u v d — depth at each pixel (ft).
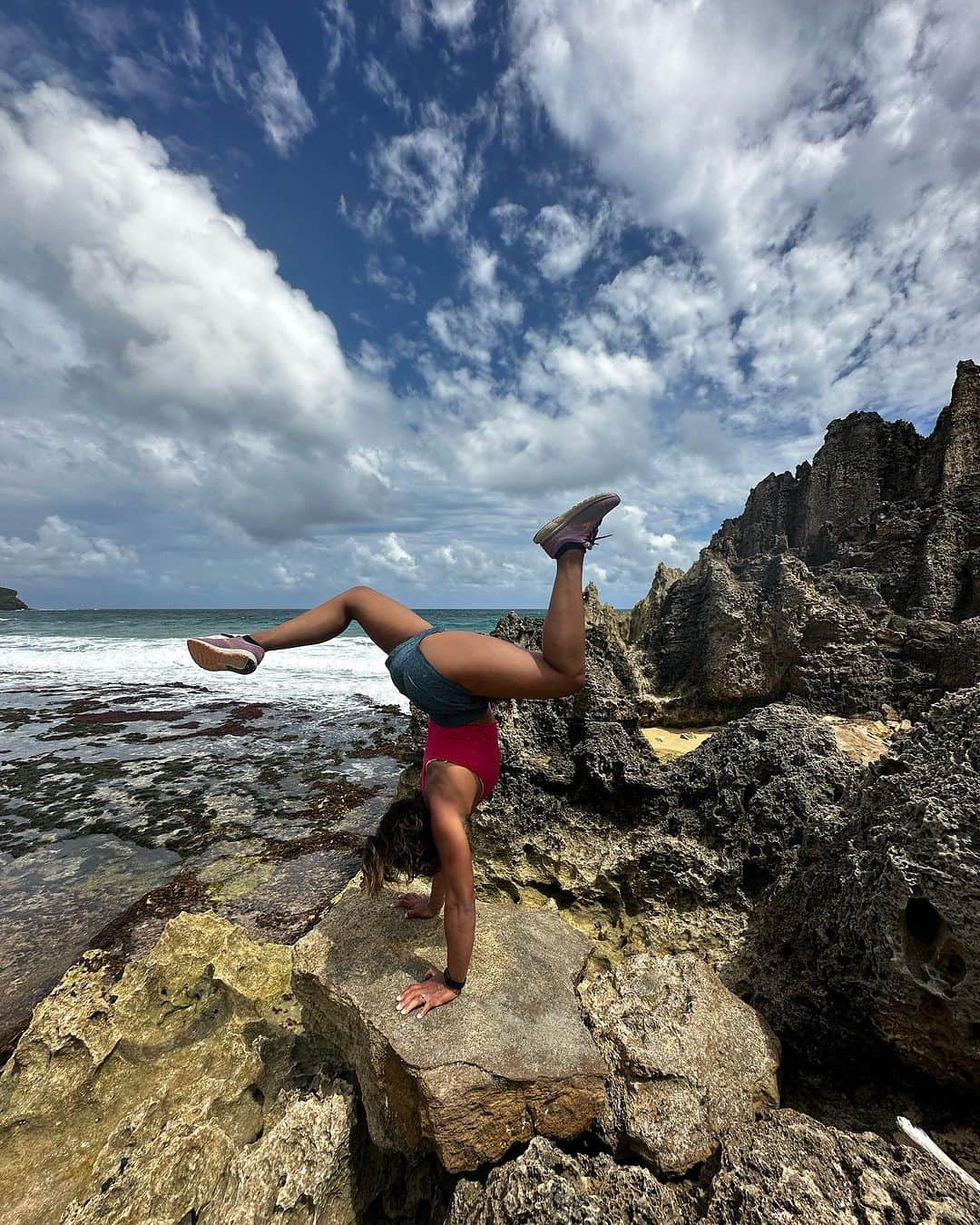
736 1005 11.42
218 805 33.42
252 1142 10.64
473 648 9.27
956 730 11.15
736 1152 8.22
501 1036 9.34
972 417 48.70
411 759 24.38
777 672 41.32
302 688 70.79
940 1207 6.93
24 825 30.58
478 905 13.89
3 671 79.41
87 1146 11.09
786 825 16.17
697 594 50.19
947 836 9.28
